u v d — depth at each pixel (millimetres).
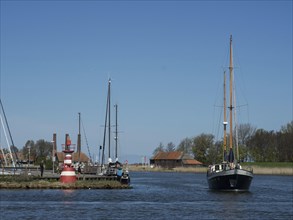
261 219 41281
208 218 41219
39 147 171250
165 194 67000
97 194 62875
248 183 70188
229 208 49250
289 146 192500
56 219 39094
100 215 41844
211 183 73938
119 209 46469
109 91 99875
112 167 90812
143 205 50906
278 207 50875
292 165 169625
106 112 99812
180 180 120062
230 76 75250
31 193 61906
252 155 191000
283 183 101125
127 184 78750
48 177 75250
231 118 74812
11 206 47625
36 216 40656
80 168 92750
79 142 106812
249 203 55156
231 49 75750
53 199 55062
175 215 42750
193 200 58062
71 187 69438
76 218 39812
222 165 74250
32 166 111125
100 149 100188
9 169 86188
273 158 192875
